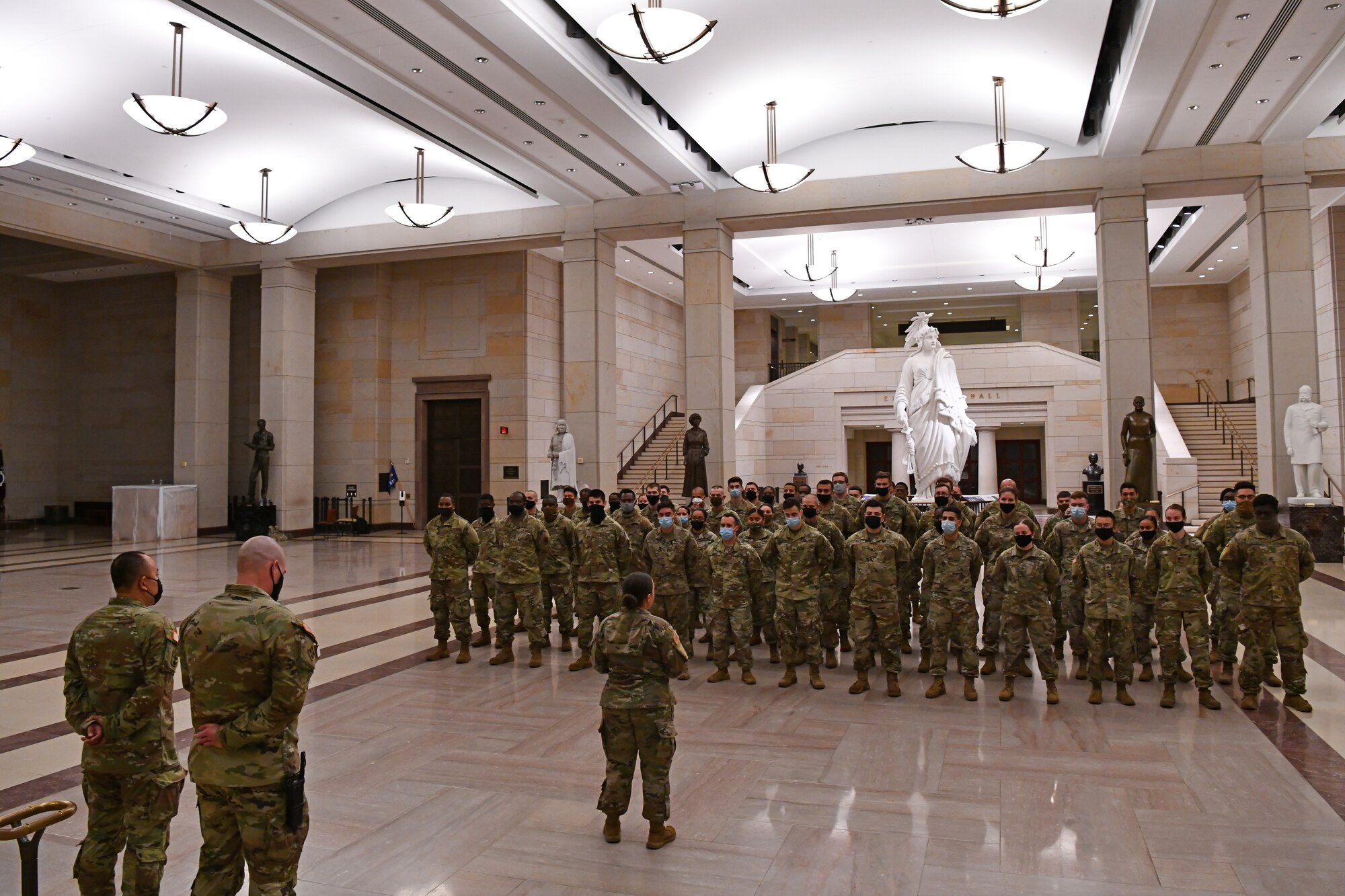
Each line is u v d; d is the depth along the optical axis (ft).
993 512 31.24
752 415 94.07
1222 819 16.81
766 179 54.80
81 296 98.22
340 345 88.53
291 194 73.20
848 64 51.44
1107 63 52.08
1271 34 42.19
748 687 27.43
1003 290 106.32
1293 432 53.16
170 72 52.01
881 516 26.53
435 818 17.31
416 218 62.80
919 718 23.85
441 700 26.05
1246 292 95.20
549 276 89.61
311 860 15.49
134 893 12.57
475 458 87.35
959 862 15.17
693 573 29.84
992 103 57.31
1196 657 24.59
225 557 63.46
